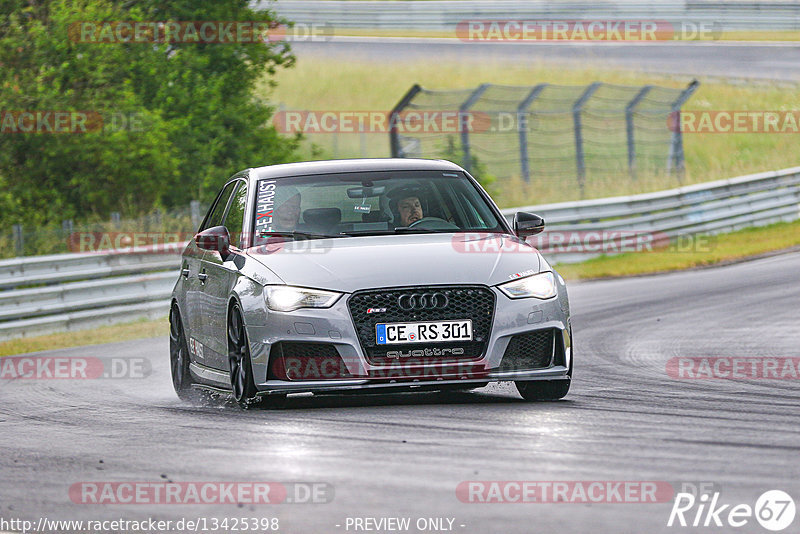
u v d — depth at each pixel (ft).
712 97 433.48
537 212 245.45
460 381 78.43
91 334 180.65
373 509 50.06
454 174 94.79
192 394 98.84
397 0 506.89
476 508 49.80
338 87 440.45
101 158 255.50
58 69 258.78
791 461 58.13
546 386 83.76
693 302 172.04
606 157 355.77
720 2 512.22
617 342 130.21
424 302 78.59
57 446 71.51
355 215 89.45
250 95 301.84
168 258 204.44
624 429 69.00
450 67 460.55
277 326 78.84
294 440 67.67
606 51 496.23
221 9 293.43
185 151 280.31
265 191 92.17
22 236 208.33
